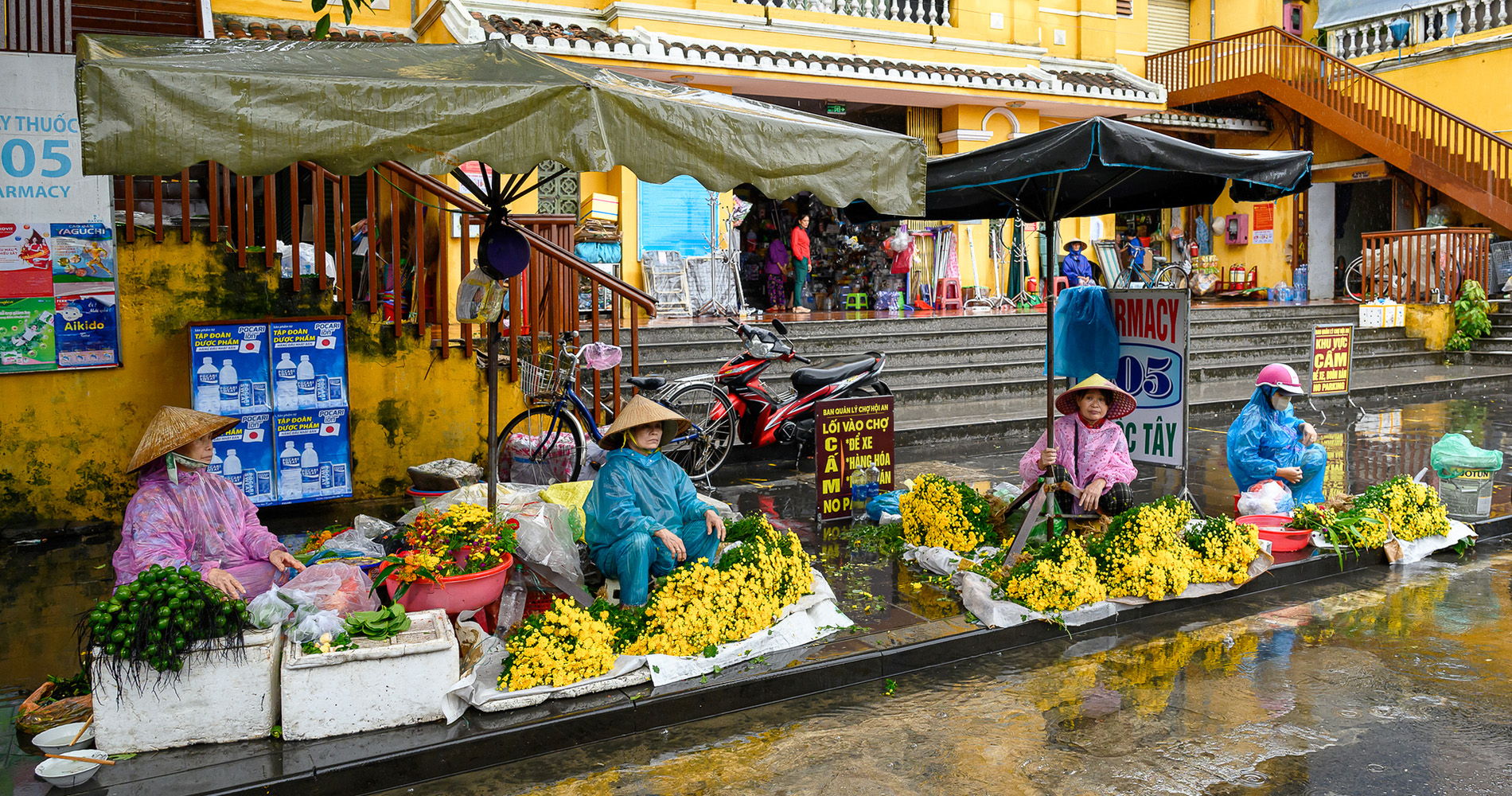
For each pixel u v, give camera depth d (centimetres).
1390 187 2206
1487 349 1619
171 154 333
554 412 734
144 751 362
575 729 394
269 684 373
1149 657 485
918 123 1731
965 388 1190
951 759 383
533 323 784
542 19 1368
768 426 873
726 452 855
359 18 1438
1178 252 2269
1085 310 726
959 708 430
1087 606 514
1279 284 1956
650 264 1426
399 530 541
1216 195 672
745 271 1795
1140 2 2217
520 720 388
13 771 351
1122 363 717
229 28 1291
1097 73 1838
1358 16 2155
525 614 491
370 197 732
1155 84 1817
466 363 775
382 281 812
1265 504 662
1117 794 356
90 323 669
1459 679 457
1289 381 669
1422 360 1620
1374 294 1750
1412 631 519
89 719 383
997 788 361
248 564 440
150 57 417
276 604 383
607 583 494
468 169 1277
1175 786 362
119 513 689
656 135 403
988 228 1786
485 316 479
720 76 1407
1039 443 590
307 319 699
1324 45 2294
